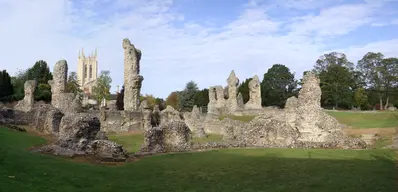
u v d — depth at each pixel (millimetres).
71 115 28828
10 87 94312
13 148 22938
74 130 27188
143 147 29047
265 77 129000
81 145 25797
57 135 35906
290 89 127438
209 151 28391
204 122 54812
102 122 50625
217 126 51688
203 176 19406
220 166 21812
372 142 32906
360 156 23469
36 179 16016
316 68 119812
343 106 114438
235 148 30078
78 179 17266
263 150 27750
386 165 19938
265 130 32625
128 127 52625
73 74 108688
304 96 33781
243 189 16578
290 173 19094
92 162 23250
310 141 31734
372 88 113938
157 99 128875
